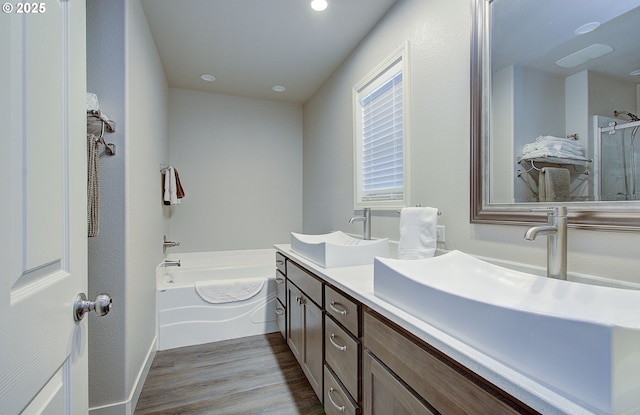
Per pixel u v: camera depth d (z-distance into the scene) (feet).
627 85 2.91
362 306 3.84
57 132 2.13
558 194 3.45
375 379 3.51
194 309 8.38
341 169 9.03
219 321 8.61
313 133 11.51
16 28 1.67
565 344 1.72
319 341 5.30
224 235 11.71
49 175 2.02
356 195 7.93
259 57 8.68
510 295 3.28
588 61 3.21
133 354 5.73
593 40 3.18
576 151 3.30
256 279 9.09
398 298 3.22
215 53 8.49
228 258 11.73
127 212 5.38
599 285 3.09
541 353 1.84
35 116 1.85
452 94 4.90
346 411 4.20
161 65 8.95
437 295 2.67
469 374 2.28
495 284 3.50
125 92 5.35
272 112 12.42
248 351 7.88
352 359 4.04
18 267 1.66
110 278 5.26
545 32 3.61
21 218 1.70
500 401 2.02
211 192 11.52
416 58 5.72
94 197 4.42
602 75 3.09
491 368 2.02
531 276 3.29
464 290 3.58
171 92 10.95
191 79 10.24
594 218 3.08
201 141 11.37
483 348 2.21
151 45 7.47
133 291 5.75
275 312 9.16
